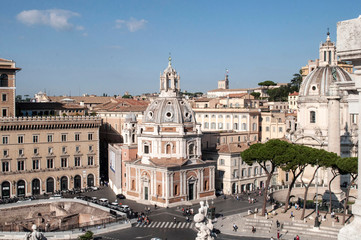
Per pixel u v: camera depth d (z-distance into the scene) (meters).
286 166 90.00
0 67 127.00
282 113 163.38
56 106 158.75
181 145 119.19
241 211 104.94
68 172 134.62
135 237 86.00
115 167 131.00
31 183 127.75
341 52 12.85
